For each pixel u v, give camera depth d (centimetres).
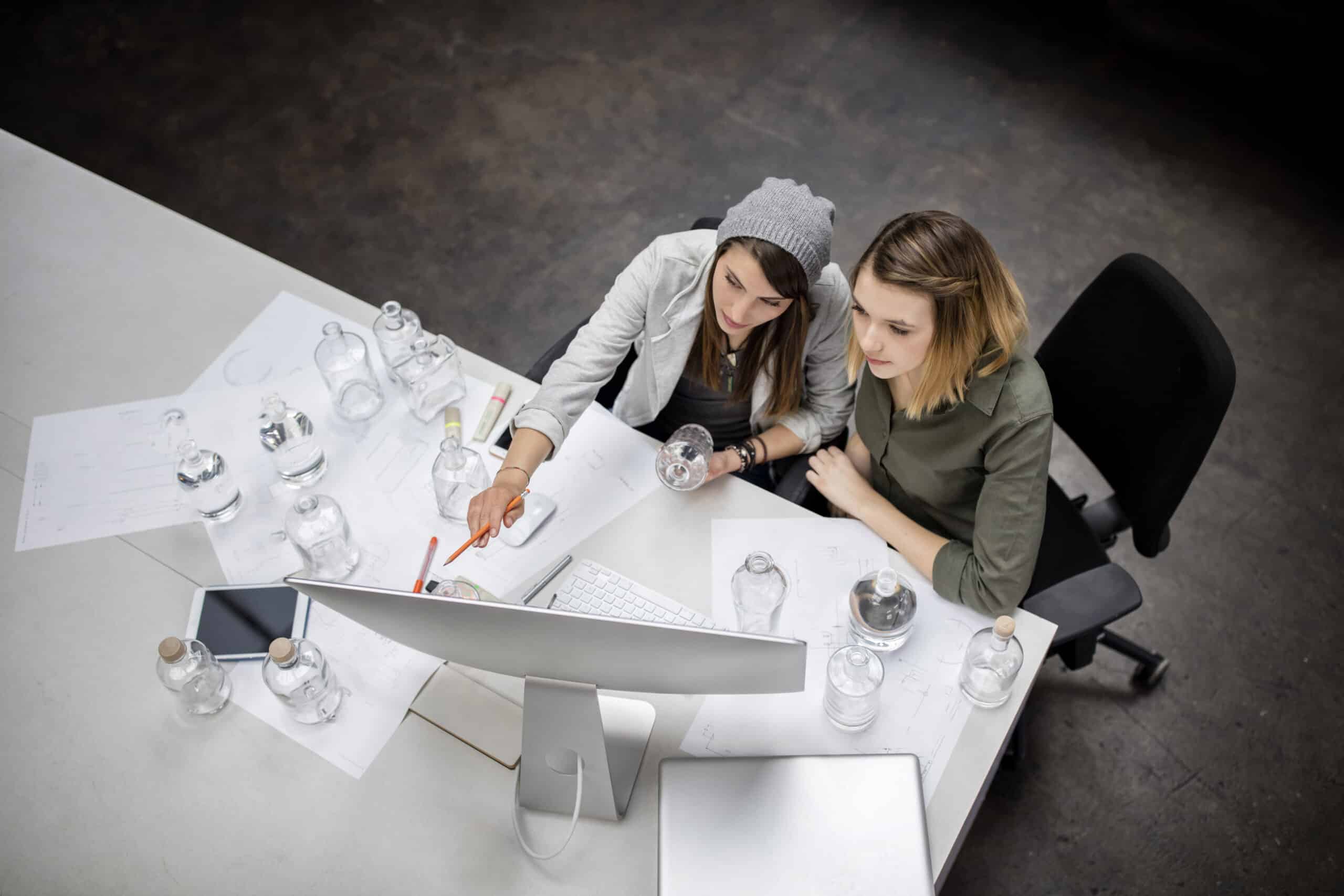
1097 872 205
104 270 194
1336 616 237
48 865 130
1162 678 228
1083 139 331
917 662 145
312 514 149
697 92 345
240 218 314
